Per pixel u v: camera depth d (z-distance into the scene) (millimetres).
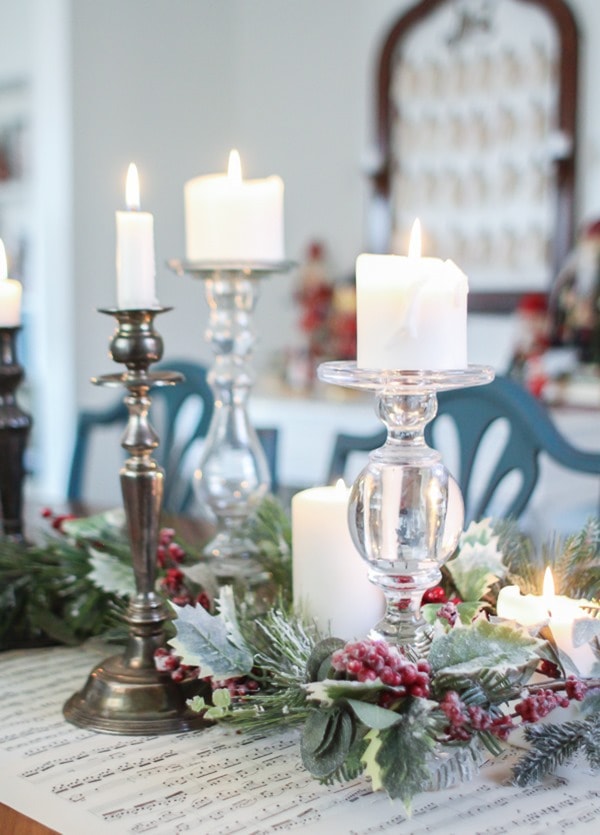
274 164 3750
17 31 3396
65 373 3338
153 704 836
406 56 3355
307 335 3350
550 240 3096
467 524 1450
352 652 669
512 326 3213
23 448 1241
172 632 877
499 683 697
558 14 3010
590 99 3012
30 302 3451
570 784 728
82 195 3318
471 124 3236
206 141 3715
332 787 724
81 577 1038
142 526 858
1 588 1036
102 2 3342
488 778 737
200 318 3705
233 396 1173
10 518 1253
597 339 2838
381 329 713
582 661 742
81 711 853
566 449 1383
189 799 708
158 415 3412
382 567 745
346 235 3588
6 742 812
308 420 2926
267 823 672
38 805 705
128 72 3436
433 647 702
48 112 3297
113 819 680
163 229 3576
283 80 3699
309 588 860
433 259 719
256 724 745
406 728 651
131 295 864
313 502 848
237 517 1152
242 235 1149
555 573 884
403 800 631
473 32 3197
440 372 711
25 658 1025
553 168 3068
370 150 3473
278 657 779
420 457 742
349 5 3510
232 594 837
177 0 3584
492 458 2605
